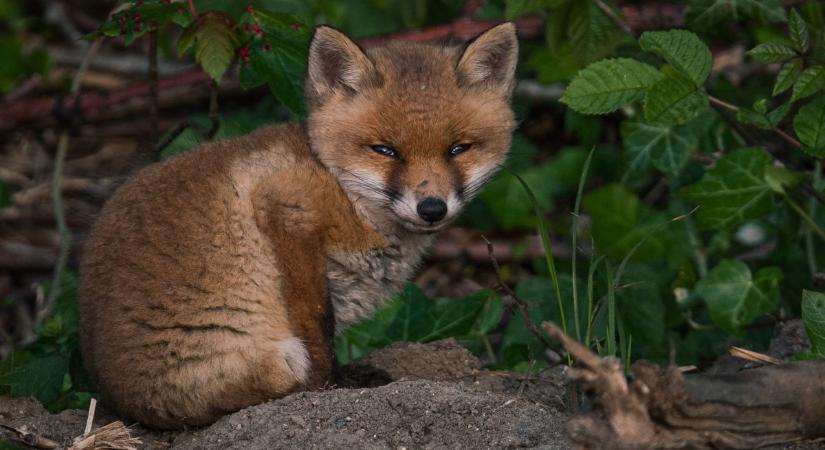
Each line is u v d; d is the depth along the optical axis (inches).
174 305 353.4
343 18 647.8
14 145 708.7
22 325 607.2
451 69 405.7
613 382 251.6
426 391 337.7
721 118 533.0
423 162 391.9
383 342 478.0
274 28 450.6
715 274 478.9
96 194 508.7
